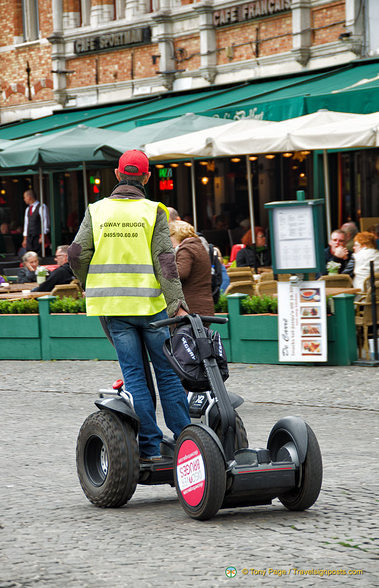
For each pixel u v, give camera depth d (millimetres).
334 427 21375
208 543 13312
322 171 50344
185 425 15359
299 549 12961
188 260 22547
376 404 23719
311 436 14602
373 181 47875
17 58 71125
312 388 25969
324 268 28406
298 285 28812
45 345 34156
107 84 64312
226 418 14297
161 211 15781
